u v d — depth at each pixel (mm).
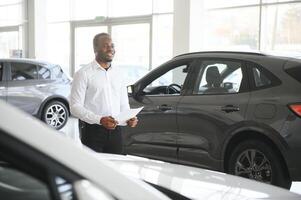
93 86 3539
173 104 5270
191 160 5133
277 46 9422
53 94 9492
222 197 1896
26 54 14656
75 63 14070
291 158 4383
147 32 11961
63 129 9531
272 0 9406
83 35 13812
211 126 4926
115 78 3660
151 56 11844
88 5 13586
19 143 1031
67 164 1084
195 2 10055
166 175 2146
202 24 10289
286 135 4383
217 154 4898
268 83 4664
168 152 5332
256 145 4648
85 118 3443
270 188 2139
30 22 14438
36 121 1086
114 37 12812
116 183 1167
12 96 8844
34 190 1085
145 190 1234
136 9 12219
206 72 5191
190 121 5102
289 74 4570
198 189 1964
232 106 4793
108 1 12969
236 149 4797
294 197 2045
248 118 4645
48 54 14602
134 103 5605
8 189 1105
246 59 4906
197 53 5402
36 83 9250
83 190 1093
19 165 1061
